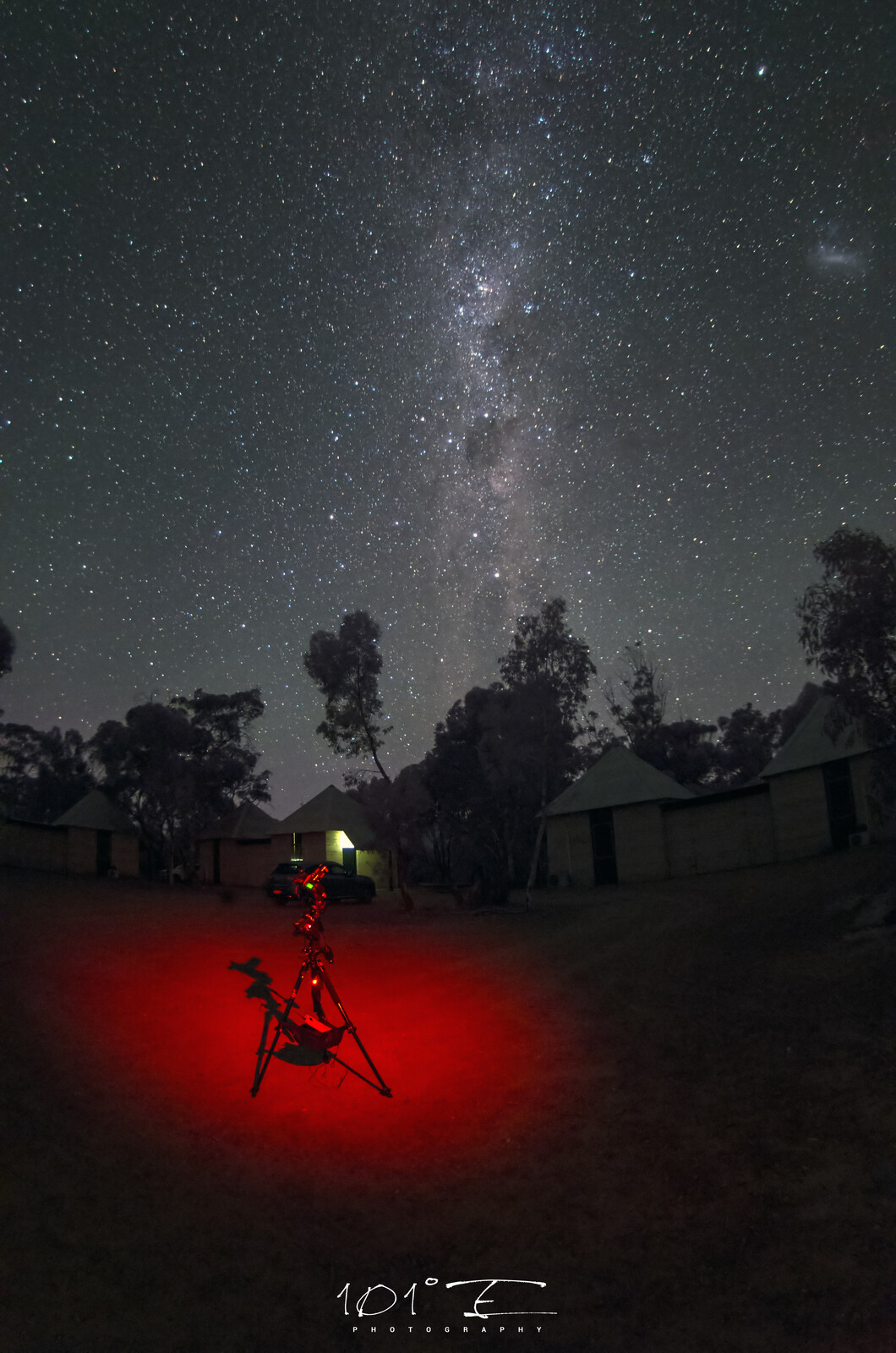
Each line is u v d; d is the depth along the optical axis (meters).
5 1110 7.41
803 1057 8.70
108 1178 6.58
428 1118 8.31
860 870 18.97
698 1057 9.24
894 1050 8.38
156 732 41.66
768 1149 7.04
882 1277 5.34
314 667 29.09
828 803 26.14
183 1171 6.91
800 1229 5.96
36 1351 4.63
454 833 42.34
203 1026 11.18
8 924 19.00
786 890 18.73
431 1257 6.03
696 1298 5.42
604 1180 6.92
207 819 44.06
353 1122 8.20
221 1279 5.58
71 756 53.09
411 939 19.61
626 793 31.75
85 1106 7.88
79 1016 10.91
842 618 12.86
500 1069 9.62
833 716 14.20
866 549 12.95
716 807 29.50
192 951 16.84
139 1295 5.28
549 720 27.86
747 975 12.06
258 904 29.56
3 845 35.69
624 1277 5.71
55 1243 5.60
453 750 41.81
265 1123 8.08
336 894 30.28
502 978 14.46
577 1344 5.11
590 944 16.70
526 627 29.14
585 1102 8.47
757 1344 4.94
